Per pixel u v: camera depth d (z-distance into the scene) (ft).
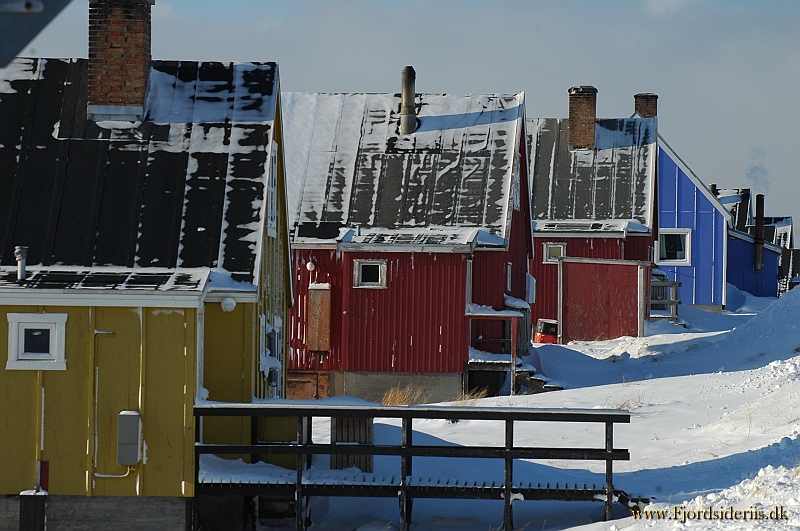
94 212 194.59
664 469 208.23
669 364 383.24
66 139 205.87
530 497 175.32
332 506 192.95
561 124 561.43
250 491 174.40
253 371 190.60
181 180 199.82
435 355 361.10
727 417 251.19
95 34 211.82
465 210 386.73
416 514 188.85
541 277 524.11
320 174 398.62
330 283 368.27
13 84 215.31
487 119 413.18
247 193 198.08
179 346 172.96
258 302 203.00
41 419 172.96
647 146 547.49
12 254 188.55
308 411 173.47
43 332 173.68
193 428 172.14
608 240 517.96
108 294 171.73
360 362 364.79
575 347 446.19
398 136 409.08
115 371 173.06
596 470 212.84
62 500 173.37
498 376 377.50
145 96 212.64
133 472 172.35
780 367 310.65
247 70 222.07
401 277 364.17
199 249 190.19
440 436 242.58
